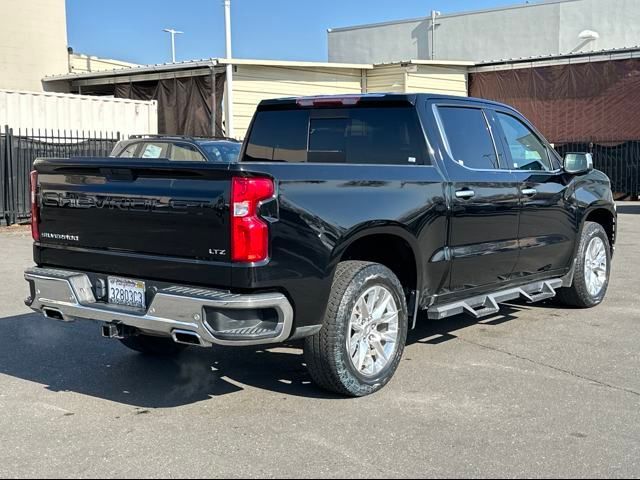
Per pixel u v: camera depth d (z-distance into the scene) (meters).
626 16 30.92
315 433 4.50
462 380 5.51
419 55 36.97
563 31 32.59
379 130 6.05
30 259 11.82
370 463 4.06
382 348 5.26
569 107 23.52
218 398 5.18
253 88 20.50
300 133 6.55
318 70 21.83
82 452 4.23
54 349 6.52
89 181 5.14
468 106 6.36
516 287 6.82
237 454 4.19
